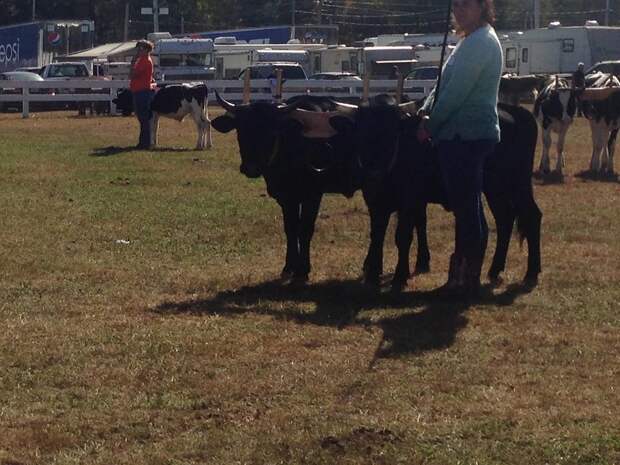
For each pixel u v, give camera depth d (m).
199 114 23.33
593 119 19.16
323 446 6.10
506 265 11.12
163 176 18.11
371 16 80.44
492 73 8.89
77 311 9.09
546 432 6.32
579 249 12.08
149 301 9.48
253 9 87.00
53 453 6.03
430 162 9.67
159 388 7.06
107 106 35.81
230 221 13.63
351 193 10.34
